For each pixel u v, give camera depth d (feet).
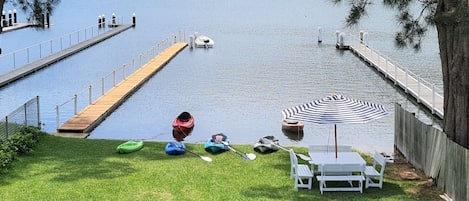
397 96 92.73
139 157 52.19
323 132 71.10
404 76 102.99
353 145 62.54
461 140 42.63
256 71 115.03
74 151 53.67
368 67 119.75
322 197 41.32
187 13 237.66
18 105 86.12
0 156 46.62
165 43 152.35
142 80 101.81
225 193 42.06
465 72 42.09
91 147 55.42
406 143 52.16
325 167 41.81
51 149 54.03
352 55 135.44
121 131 71.56
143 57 130.93
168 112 81.82
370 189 43.06
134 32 178.50
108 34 167.02
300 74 111.96
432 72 112.27
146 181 44.73
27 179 44.70
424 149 46.24
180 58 132.26
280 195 41.70
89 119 72.95
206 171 47.83
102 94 89.35
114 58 130.93
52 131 70.54
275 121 76.69
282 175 46.78
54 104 86.22
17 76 104.27
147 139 68.44
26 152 51.44
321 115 42.55
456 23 38.78
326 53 138.21
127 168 48.39
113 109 81.97
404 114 52.70
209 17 222.48
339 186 43.88
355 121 41.81
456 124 42.91
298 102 87.97
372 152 55.98
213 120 77.41
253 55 135.13
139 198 40.88
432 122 76.74
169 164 49.88
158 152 54.19
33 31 173.58
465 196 37.14
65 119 76.89
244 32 177.17
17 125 55.62
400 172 47.57
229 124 75.36
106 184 43.80
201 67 120.06
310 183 43.04
